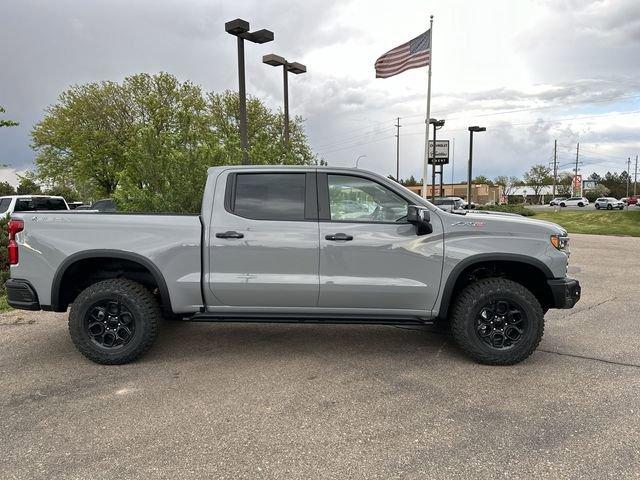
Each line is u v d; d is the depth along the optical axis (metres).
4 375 4.51
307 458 3.08
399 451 3.16
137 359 4.83
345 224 4.67
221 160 9.47
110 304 4.73
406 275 4.66
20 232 4.73
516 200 99.75
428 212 4.49
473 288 4.67
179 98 32.00
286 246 4.62
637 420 3.55
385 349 5.21
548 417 3.61
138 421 3.59
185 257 4.67
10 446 3.25
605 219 28.55
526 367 4.65
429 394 4.04
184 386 4.23
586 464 2.99
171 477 2.88
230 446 3.23
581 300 7.58
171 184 9.24
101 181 33.03
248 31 12.37
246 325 6.18
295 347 5.29
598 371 4.53
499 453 3.12
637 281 9.31
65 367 4.70
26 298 4.74
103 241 4.67
